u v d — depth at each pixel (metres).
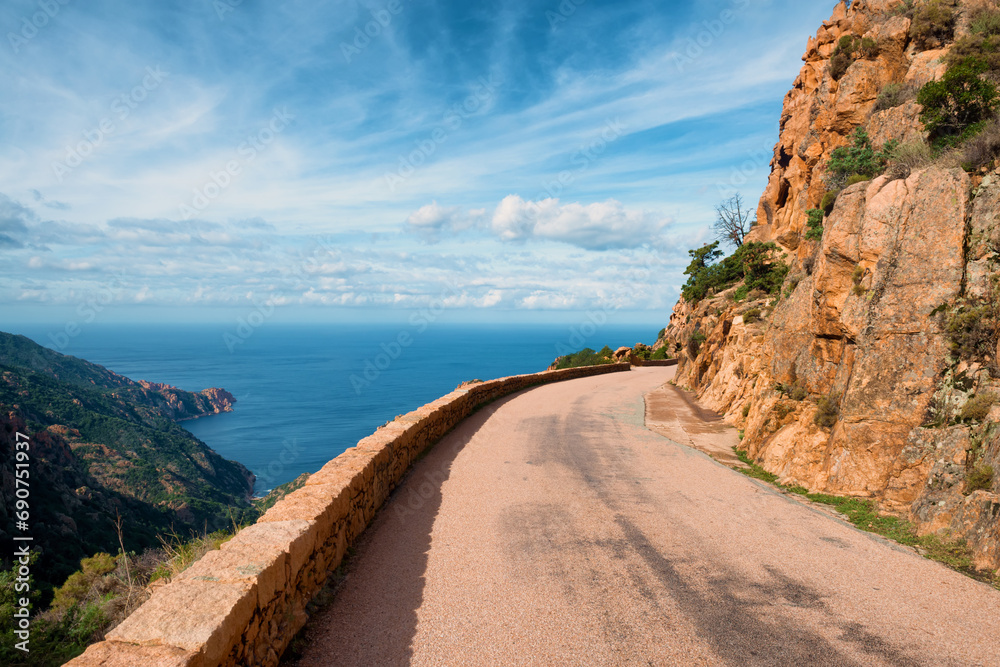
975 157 9.52
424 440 13.64
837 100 23.28
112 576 7.07
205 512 68.44
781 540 7.72
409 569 6.59
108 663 2.99
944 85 11.81
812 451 10.84
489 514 8.84
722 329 25.59
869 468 9.20
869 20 24.88
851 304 10.67
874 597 5.93
